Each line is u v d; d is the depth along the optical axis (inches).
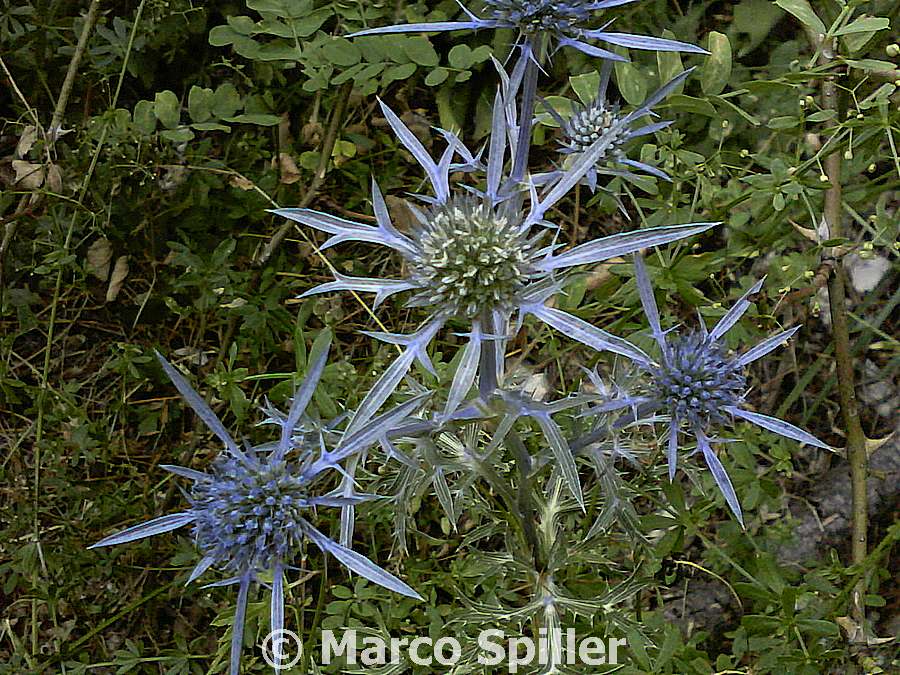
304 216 8.4
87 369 13.9
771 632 11.0
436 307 8.5
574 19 8.6
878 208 12.1
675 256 11.5
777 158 11.4
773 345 8.9
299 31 12.4
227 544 8.1
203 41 13.9
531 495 9.9
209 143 13.1
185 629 13.1
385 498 9.7
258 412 13.3
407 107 14.3
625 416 9.2
